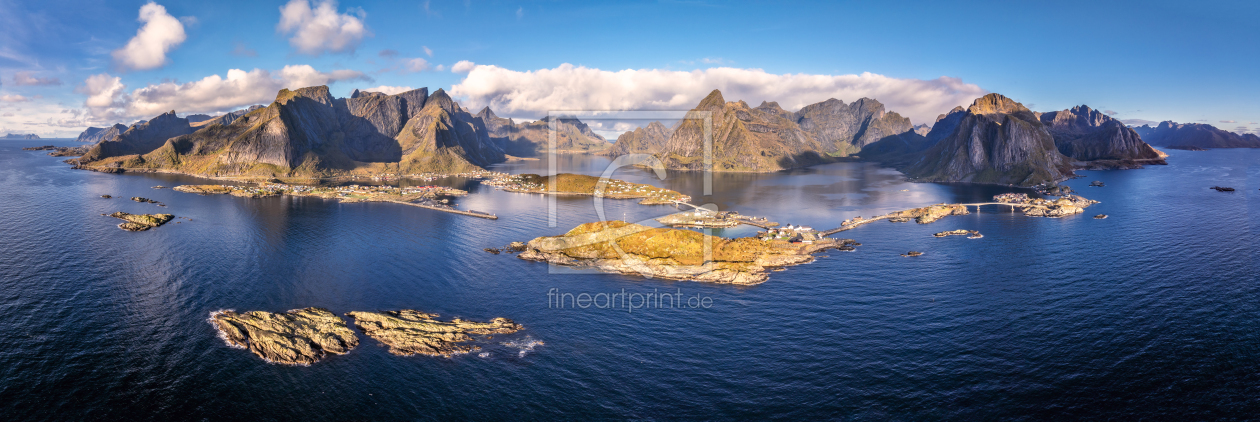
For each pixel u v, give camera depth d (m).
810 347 115.12
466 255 186.38
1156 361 106.94
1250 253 183.12
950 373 103.81
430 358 109.25
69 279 150.88
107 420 88.31
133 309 130.62
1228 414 89.94
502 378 102.44
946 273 166.50
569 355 111.50
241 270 163.38
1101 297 142.25
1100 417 89.94
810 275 165.00
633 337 119.75
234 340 115.12
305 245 198.50
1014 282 156.38
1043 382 100.44
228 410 91.50
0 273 154.12
